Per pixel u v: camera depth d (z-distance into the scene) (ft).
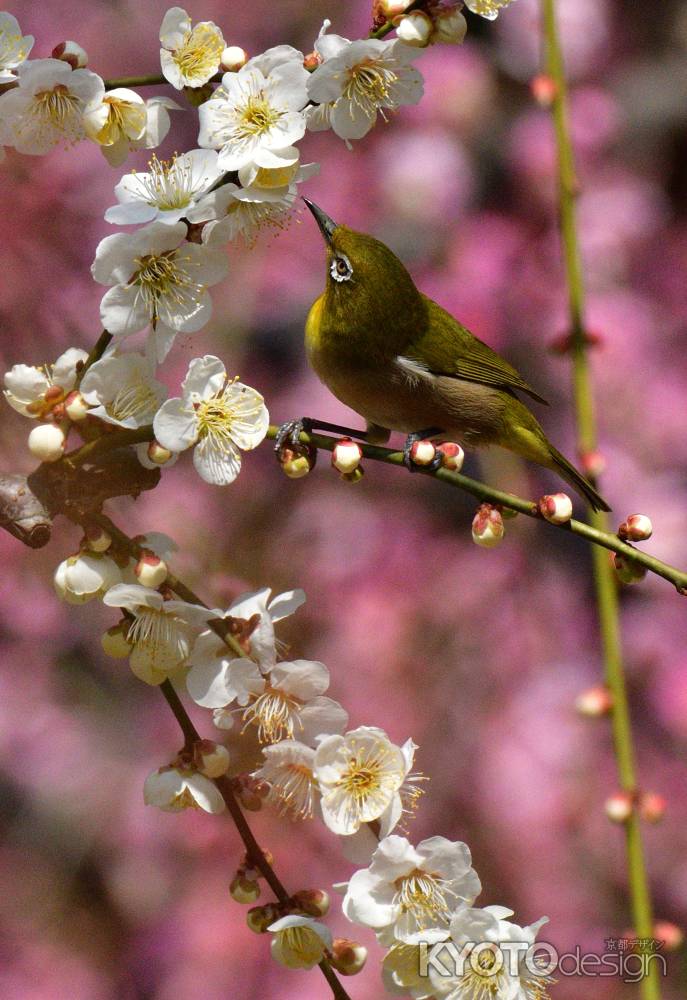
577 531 15.46
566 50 39.11
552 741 34.55
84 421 14.52
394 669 35.24
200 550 33.45
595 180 39.17
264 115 13.89
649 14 42.86
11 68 14.38
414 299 23.88
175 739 36.83
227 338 36.70
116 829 36.24
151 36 37.83
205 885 34.99
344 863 33.68
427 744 34.83
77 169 32.86
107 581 14.08
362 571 36.58
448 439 25.77
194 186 14.03
